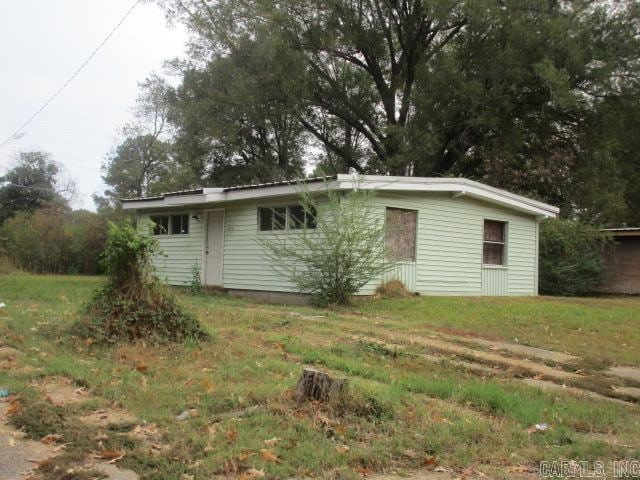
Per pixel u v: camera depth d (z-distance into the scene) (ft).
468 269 54.70
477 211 55.67
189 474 13.38
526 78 83.51
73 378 20.59
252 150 107.96
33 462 13.87
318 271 44.62
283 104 94.94
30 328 28.68
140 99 142.20
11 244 92.79
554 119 90.12
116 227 27.99
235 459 14.12
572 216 92.99
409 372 25.00
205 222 59.62
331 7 93.76
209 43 92.89
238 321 34.96
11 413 16.97
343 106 105.81
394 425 17.35
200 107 91.04
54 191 169.99
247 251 54.60
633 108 86.63
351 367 24.35
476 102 84.74
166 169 160.35
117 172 163.53
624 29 82.89
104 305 27.22
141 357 23.86
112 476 13.20
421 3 93.71
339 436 16.21
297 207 50.37
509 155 89.30
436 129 91.25
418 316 39.93
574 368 28.07
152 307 27.40
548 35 80.18
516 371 26.63
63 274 95.71
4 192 159.22
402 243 49.83
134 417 17.01
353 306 43.52
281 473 13.55
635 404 23.07
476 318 39.68
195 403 18.35
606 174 87.81
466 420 18.43
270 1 90.27
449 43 98.73
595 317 41.27
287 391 19.56
